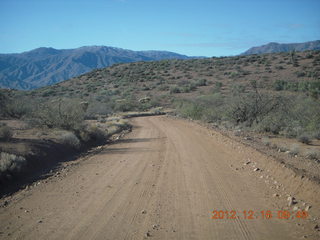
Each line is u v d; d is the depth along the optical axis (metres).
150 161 12.22
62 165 12.11
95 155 14.19
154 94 74.62
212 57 118.94
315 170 8.70
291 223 5.77
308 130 18.62
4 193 8.48
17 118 30.44
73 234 5.66
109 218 6.37
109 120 37.06
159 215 6.44
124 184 8.90
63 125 19.53
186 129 24.39
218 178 9.20
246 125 23.27
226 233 5.49
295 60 85.81
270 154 11.13
